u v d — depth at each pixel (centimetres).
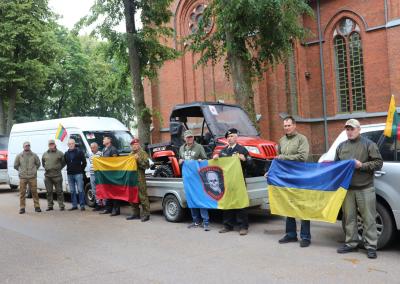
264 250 697
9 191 1831
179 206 968
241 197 814
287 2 1305
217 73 2353
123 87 1786
